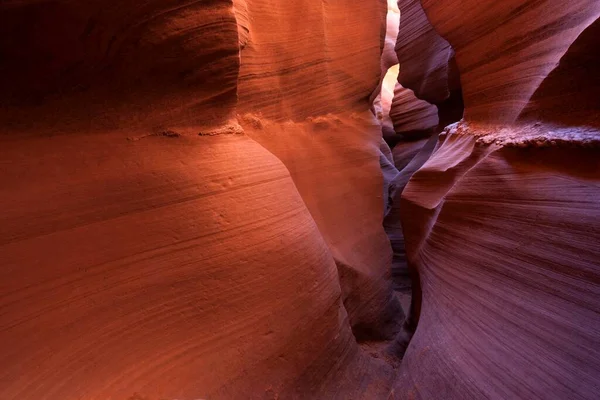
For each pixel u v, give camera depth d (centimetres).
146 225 185
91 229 169
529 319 178
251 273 214
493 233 232
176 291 183
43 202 161
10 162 165
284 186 272
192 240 197
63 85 182
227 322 196
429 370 223
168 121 222
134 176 192
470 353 199
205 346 184
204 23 209
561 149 203
